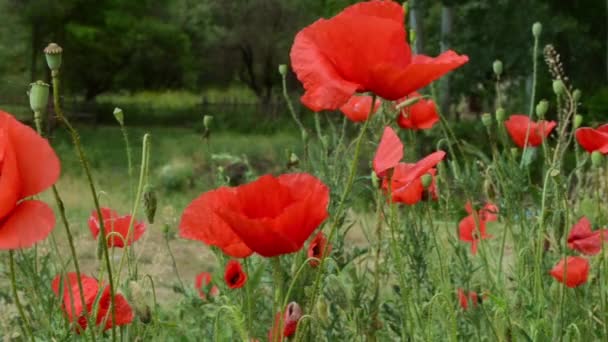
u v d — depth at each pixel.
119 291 2.47
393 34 2.02
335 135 4.11
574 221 3.64
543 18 25.38
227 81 54.31
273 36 48.28
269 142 34.69
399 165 2.52
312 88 2.03
